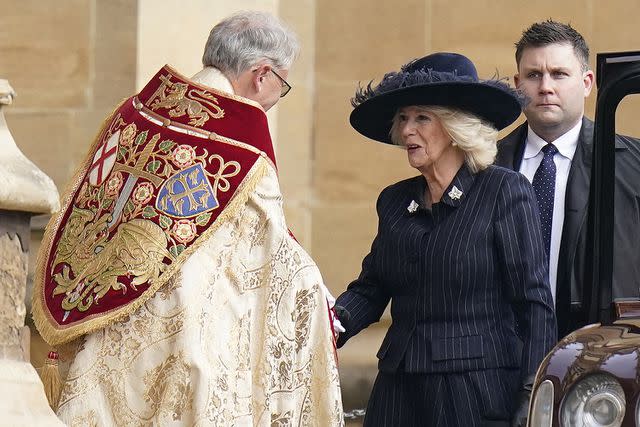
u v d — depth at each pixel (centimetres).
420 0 3114
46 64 3058
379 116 2103
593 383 1736
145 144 1848
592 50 3047
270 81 1908
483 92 2012
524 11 3073
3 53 3064
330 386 1878
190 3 2931
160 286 1767
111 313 1762
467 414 1961
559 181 2275
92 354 1773
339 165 3142
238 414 1778
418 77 2014
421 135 2027
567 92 2273
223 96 1862
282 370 1844
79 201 1883
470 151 2014
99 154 1900
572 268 2197
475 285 1988
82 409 1753
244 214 1834
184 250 1781
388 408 2031
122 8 3022
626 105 2988
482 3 3088
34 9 3056
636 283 2153
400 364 2017
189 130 1844
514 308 2009
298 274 1864
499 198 2006
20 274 1502
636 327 1844
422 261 2005
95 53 3039
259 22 1908
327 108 3147
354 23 3141
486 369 1973
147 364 1761
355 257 3141
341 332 2059
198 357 1752
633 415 1694
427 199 2067
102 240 1819
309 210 3147
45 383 1805
